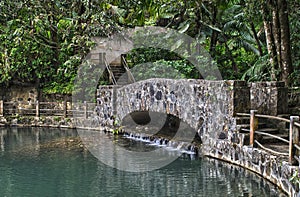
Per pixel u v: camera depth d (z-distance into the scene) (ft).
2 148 31.86
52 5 38.55
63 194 19.48
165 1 31.30
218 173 22.71
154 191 19.70
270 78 31.91
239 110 24.88
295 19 31.71
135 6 28.58
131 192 19.65
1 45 47.34
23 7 37.47
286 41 29.17
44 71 49.39
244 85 25.11
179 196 18.81
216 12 39.96
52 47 48.49
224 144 25.38
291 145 18.13
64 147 32.04
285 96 25.36
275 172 19.65
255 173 22.09
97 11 32.32
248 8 29.89
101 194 19.40
